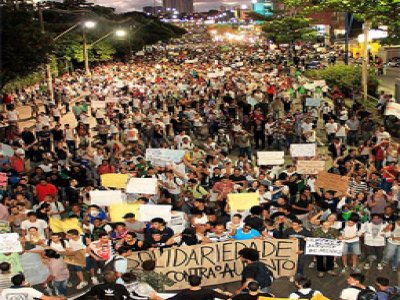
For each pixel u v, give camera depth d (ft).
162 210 39.29
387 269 40.22
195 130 84.33
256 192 43.83
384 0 95.14
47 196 45.37
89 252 36.99
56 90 129.49
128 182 46.11
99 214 41.47
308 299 28.91
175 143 66.69
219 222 40.11
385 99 90.63
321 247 35.91
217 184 47.98
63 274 36.29
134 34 268.21
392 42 99.66
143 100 109.19
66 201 53.16
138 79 136.36
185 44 538.47
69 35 169.89
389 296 29.19
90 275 39.91
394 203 44.91
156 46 451.12
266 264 37.68
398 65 189.26
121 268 33.73
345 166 52.16
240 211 41.57
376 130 70.08
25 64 98.17
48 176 53.26
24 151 65.41
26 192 49.88
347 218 40.55
